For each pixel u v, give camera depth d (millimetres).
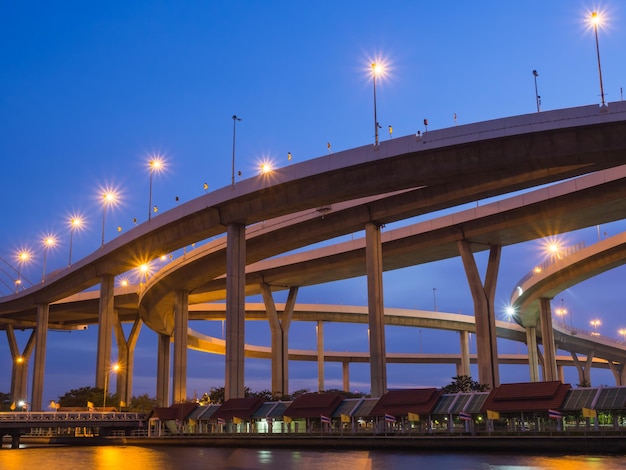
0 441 90750
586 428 57688
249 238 98062
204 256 104312
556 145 65500
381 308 85562
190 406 93562
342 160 76438
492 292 93000
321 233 92562
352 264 109312
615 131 63156
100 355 114000
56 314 157625
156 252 101438
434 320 161000
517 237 92188
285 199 82438
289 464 51781
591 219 85188
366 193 77562
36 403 133500
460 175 71625
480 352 89438
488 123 67938
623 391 57062
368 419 73500
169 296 121812
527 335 150375
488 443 59562
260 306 154000
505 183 75688
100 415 98250
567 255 107188
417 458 53750
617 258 101688
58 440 101750
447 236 93438
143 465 54438
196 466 52406
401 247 98562
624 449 53000
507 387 64062
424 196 82500
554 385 61062
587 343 159125
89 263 114562
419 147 71438
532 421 61000
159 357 154250
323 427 74375
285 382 119312
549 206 83875
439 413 65812
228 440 77938
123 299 147500
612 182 77812
